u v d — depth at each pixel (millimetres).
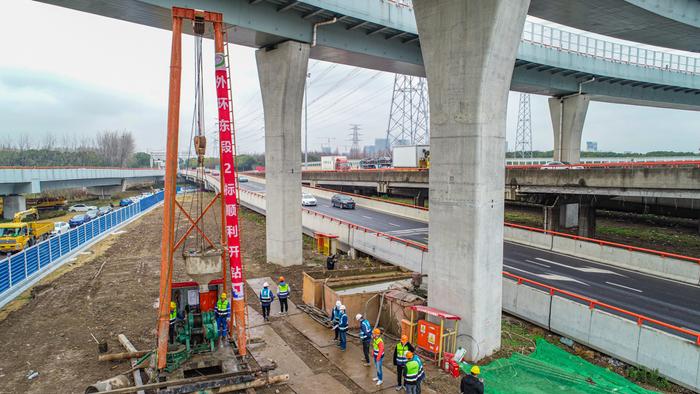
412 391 11812
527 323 18297
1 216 53969
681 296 19812
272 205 27609
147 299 21078
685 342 13133
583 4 24984
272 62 26281
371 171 55812
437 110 15500
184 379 11367
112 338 16406
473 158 14547
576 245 27891
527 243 31484
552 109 47938
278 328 17562
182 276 25234
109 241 37438
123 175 92875
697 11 28844
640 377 13805
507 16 14047
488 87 14383
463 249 14922
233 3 22703
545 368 13727
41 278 24891
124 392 10930
